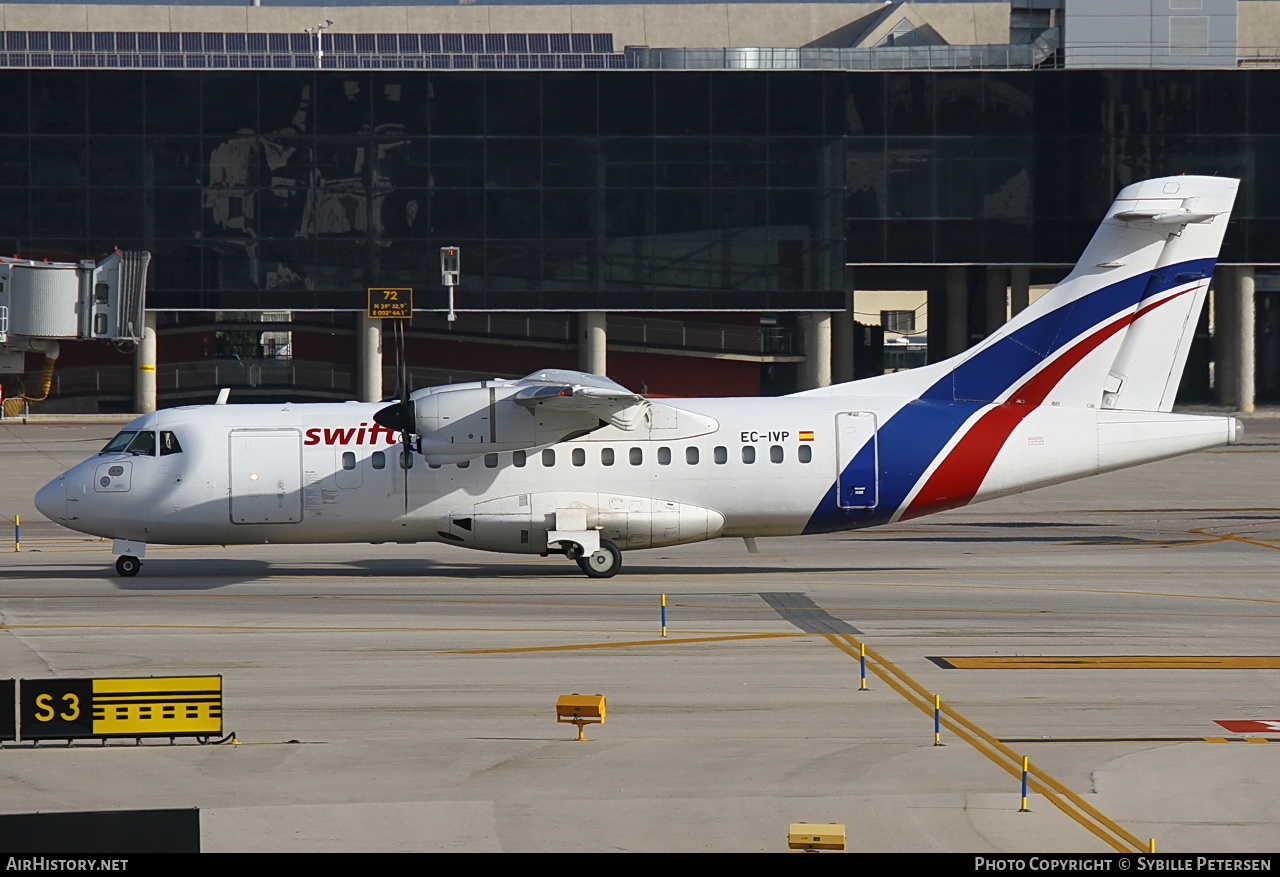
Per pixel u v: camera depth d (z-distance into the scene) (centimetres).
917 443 10844
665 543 10925
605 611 9312
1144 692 6931
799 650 7988
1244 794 5259
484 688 7025
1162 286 10912
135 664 7562
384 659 7725
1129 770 5569
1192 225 10862
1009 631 8575
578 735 6100
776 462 10788
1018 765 5653
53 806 5141
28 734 5931
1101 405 11019
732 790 5325
